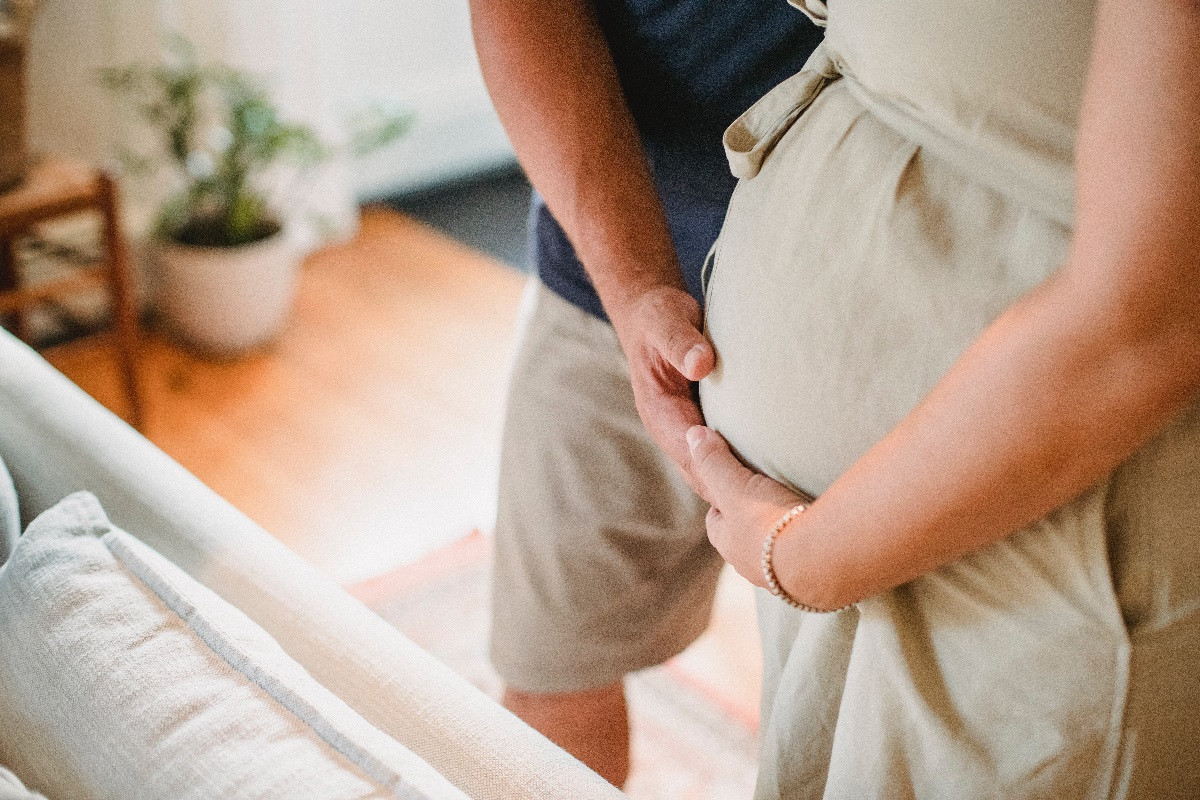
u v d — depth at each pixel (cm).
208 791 71
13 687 81
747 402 68
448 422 247
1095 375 51
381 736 76
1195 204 47
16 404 111
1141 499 58
